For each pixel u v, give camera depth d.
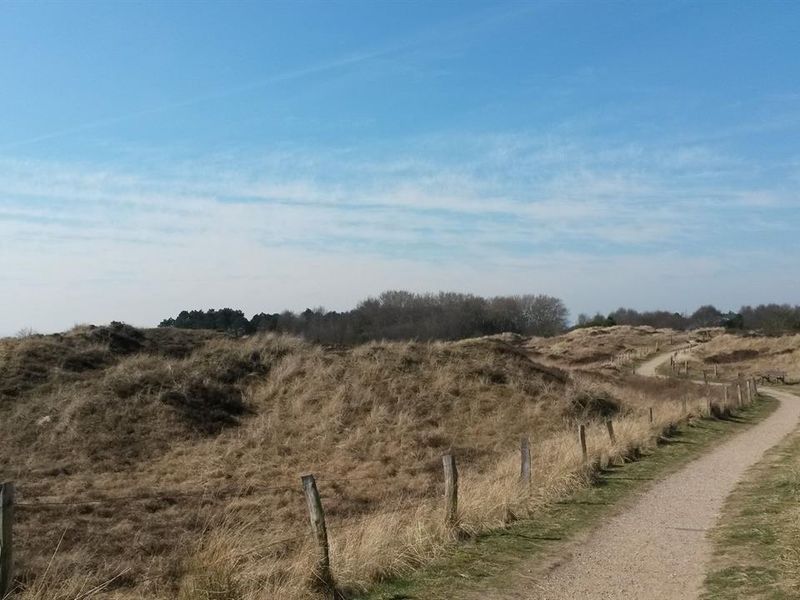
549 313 121.94
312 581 7.25
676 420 23.73
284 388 27.11
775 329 77.25
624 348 79.00
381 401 26.47
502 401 27.94
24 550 10.86
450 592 7.54
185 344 30.62
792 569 7.66
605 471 15.58
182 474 18.73
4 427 21.89
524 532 10.12
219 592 6.98
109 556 10.71
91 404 23.19
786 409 32.53
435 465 20.00
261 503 14.91
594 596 7.37
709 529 10.24
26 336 28.86
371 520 9.76
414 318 83.56
